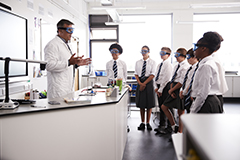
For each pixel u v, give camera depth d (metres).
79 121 2.27
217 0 8.01
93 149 2.36
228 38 8.34
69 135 2.22
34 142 2.05
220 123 0.94
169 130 4.40
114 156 2.48
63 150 2.20
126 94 3.88
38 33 4.72
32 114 2.03
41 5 4.84
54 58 2.94
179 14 8.23
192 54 3.52
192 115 1.09
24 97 4.08
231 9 8.09
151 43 8.48
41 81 4.94
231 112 6.28
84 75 8.02
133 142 3.84
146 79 4.60
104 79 7.88
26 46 3.79
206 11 8.19
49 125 2.12
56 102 2.34
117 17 6.90
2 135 1.92
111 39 8.64
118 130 2.68
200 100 2.37
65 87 3.05
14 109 2.05
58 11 5.82
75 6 6.98
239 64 8.37
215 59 2.78
